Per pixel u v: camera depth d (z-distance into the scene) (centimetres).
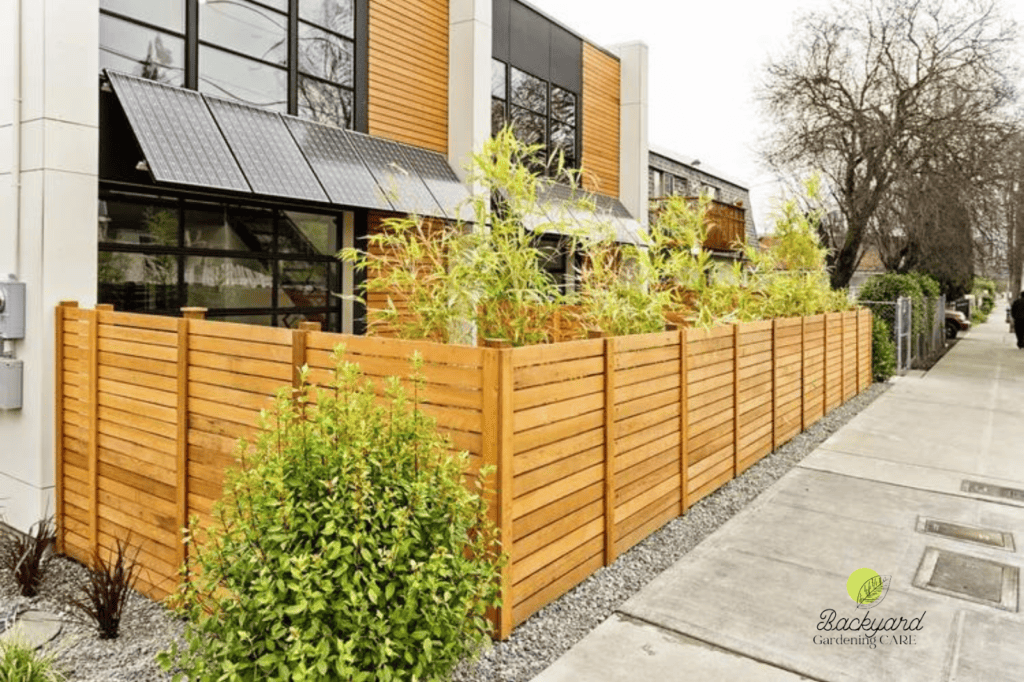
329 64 789
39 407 479
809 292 951
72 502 480
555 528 386
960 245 1720
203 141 591
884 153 1552
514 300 455
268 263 726
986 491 610
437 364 349
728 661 333
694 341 548
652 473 492
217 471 391
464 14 927
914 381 1293
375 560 244
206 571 261
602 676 319
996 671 326
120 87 558
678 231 712
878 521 530
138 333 431
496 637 346
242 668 235
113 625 374
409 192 784
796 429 816
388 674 233
